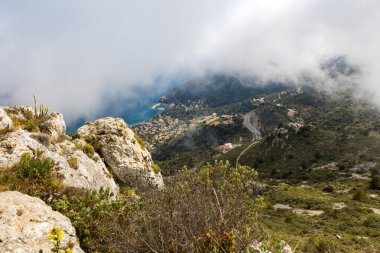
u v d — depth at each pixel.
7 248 4.72
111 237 5.85
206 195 5.61
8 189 7.05
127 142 17.38
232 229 4.70
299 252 20.48
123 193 14.83
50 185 8.25
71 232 5.90
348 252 28.86
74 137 16.81
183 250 4.51
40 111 14.75
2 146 8.97
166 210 5.42
